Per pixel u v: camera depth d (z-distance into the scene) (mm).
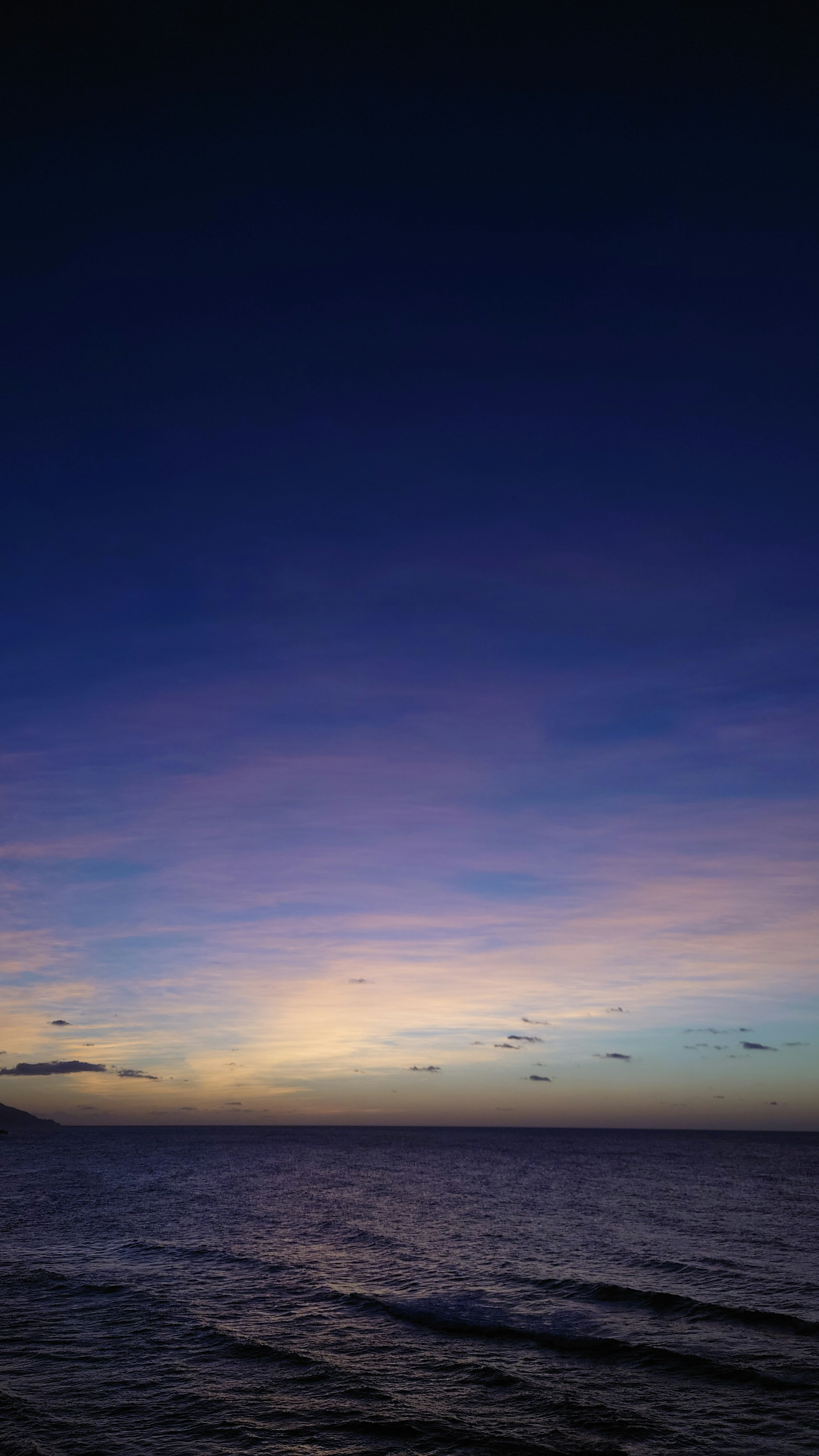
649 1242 43344
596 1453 16328
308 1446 16719
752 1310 27438
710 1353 22938
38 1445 16594
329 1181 85750
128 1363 22078
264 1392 19875
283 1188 76312
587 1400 19344
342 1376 21109
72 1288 31406
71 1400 19328
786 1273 34531
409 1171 103438
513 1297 29906
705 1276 33781
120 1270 35156
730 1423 17859
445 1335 24938
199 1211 57938
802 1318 26688
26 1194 69062
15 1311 27672
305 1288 31453
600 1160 138625
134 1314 27250
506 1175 96312
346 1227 49375
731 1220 52719
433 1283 32562
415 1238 44875
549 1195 70875
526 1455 16234
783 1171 106938
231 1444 16734
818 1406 18938
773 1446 16594
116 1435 17219
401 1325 26062
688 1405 18984
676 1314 27297
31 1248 41219
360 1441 16922
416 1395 19672
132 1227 49469
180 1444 16750
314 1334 24953
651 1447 16578
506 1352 23234
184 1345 23797
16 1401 19234
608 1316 27125
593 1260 37938
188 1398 19484
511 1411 18656
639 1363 22203
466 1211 57938
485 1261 37562
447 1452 16391
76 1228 48656
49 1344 23812
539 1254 39344
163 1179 87062
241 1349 23359
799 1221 52625
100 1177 88562
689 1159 141375
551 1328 25609
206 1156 142375
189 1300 29422
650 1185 82250
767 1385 20375
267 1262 37125
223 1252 39844
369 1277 33719
